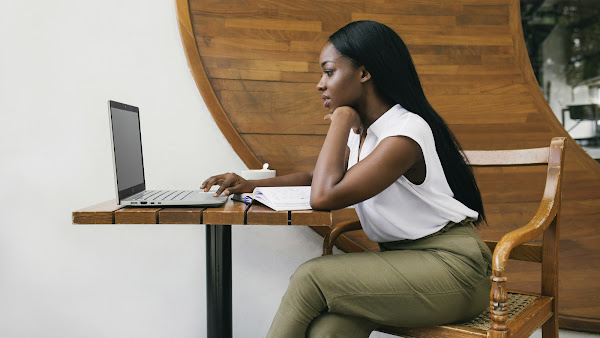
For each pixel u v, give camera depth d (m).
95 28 1.94
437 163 1.23
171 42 1.97
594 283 2.10
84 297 1.97
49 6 1.92
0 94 1.92
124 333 1.98
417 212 1.23
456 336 1.15
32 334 1.96
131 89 1.96
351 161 1.42
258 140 2.00
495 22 2.12
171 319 2.00
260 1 2.00
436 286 1.13
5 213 1.93
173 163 1.97
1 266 1.94
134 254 1.98
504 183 2.10
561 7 2.19
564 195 2.12
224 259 1.42
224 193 1.47
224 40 1.98
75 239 1.96
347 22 2.05
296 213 1.13
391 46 1.26
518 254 1.50
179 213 1.16
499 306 1.06
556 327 1.42
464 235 1.24
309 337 1.12
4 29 1.91
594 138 2.18
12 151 1.93
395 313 1.12
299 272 1.11
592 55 2.18
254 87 2.00
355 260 1.13
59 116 1.94
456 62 2.10
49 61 1.93
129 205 1.29
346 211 2.01
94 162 1.96
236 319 2.02
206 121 1.98
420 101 1.29
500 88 2.12
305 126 2.03
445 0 2.09
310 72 2.03
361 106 1.32
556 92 2.20
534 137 2.14
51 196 1.95
